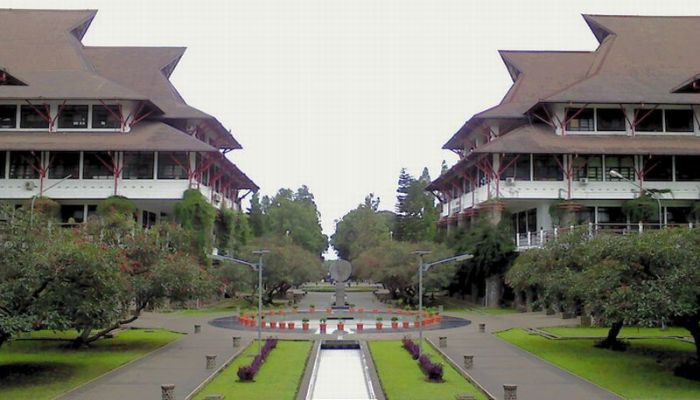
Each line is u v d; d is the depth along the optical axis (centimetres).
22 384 2530
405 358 3244
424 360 2920
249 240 7625
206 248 5825
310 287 11575
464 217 7069
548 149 5812
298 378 2722
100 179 5966
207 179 6806
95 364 2992
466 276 6312
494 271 6034
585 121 6375
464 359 3027
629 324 2730
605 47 7081
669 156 6112
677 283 2478
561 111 6319
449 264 6169
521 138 6016
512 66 7400
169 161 6131
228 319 5312
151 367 2952
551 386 2569
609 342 3566
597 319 3048
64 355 3234
